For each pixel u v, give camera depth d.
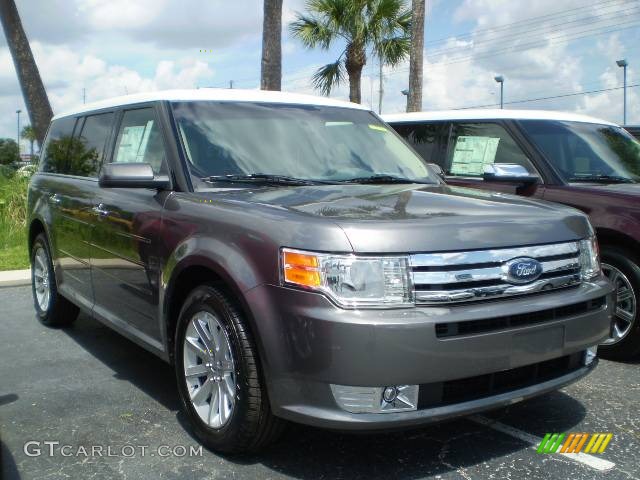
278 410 3.07
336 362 2.88
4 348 5.55
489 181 5.44
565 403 4.23
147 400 4.34
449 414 3.00
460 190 4.12
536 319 3.19
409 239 2.98
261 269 3.12
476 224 3.16
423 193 3.84
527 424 3.91
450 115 6.54
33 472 3.36
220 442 3.41
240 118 4.39
